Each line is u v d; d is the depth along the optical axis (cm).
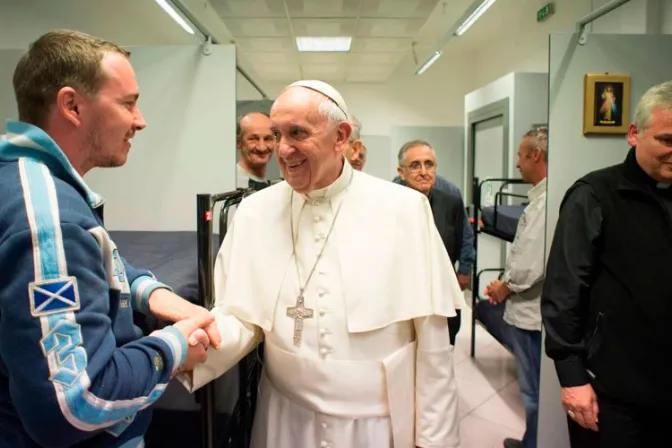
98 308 64
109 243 74
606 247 126
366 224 105
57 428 59
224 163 223
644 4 282
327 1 384
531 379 213
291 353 103
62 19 371
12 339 58
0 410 68
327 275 103
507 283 223
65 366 59
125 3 441
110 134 76
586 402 125
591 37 172
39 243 59
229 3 390
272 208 114
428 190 218
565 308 128
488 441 239
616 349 122
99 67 73
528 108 425
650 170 120
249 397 171
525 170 226
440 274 107
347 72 654
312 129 92
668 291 117
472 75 689
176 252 172
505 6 495
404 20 432
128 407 66
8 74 234
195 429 150
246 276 110
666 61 173
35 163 67
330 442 100
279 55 570
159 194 228
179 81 222
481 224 336
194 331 87
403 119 706
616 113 172
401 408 104
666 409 117
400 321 104
